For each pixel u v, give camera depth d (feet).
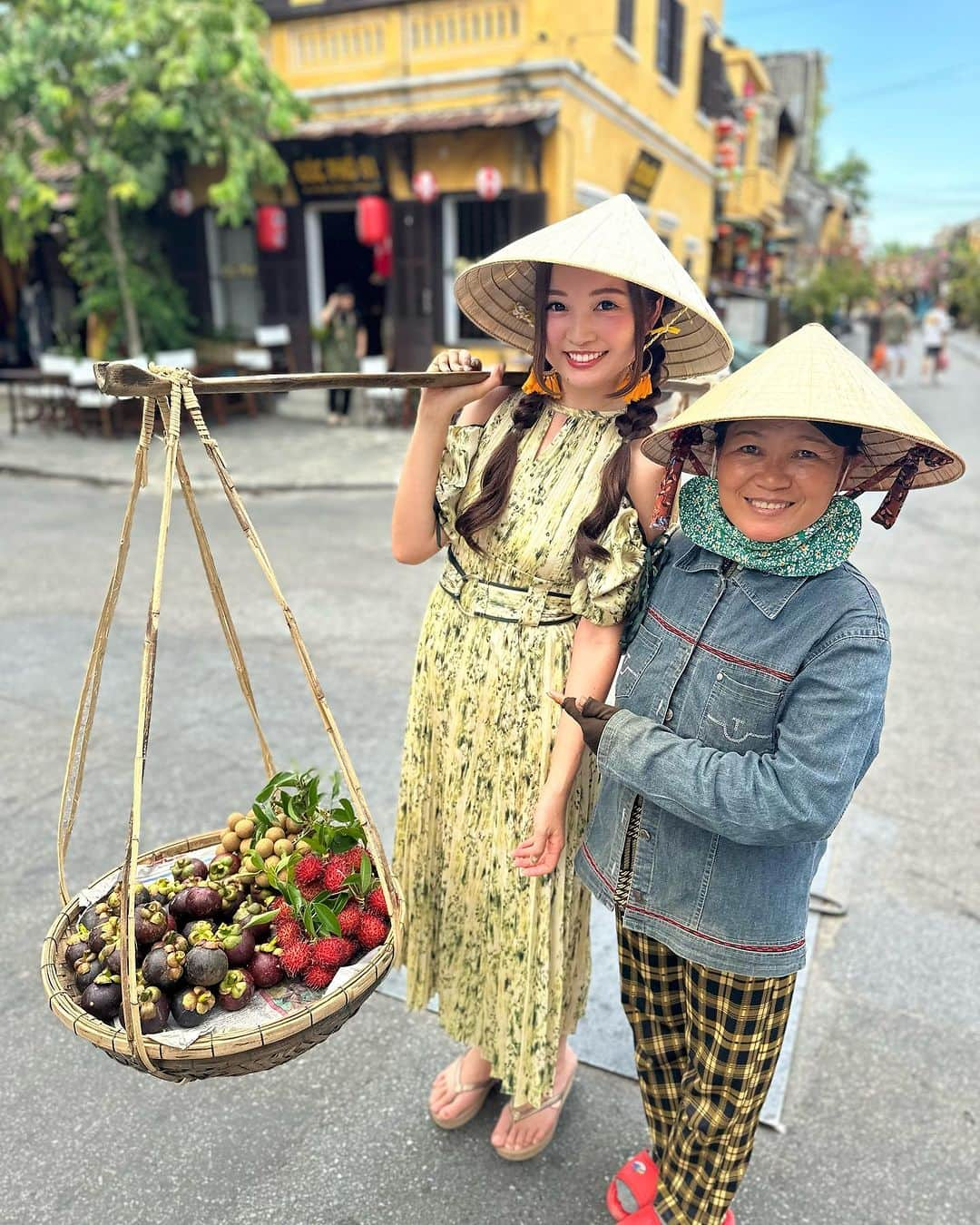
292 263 37.86
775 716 4.35
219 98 29.96
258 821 5.52
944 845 9.93
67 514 23.62
